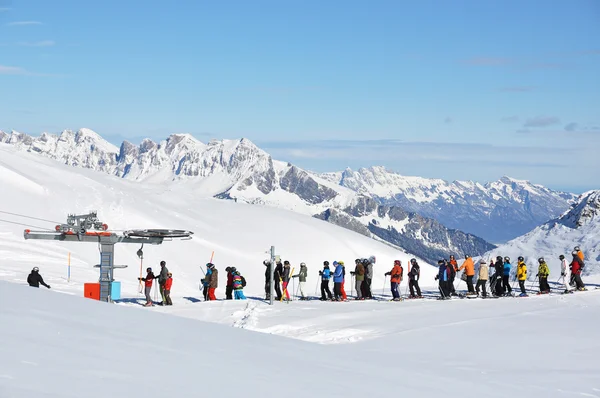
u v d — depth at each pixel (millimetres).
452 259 33906
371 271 33406
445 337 21219
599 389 14297
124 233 27844
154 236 28562
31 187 80375
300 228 91312
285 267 32031
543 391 13664
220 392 8273
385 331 22562
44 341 9039
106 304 14773
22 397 6172
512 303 30750
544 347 19609
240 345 13039
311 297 34781
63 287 33281
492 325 23812
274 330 22984
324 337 21594
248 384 9133
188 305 28797
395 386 11586
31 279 27109
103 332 10758
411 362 16234
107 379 7703
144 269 63000
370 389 10711
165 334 12211
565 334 21953
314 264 79875
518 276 34281
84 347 9242
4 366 7324
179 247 73062
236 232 86688
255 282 68312
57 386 6887
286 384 9703
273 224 91562
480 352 18625
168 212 87938
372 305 29828
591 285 40688
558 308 28891
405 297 34281
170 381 8320
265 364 11266
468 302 31141
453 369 15664
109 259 27656
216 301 30297
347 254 84375
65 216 74688
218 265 70938
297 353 13742
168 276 29297
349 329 22750
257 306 27953
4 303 11359
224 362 10594
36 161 98625
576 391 13961
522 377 15156
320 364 12719
